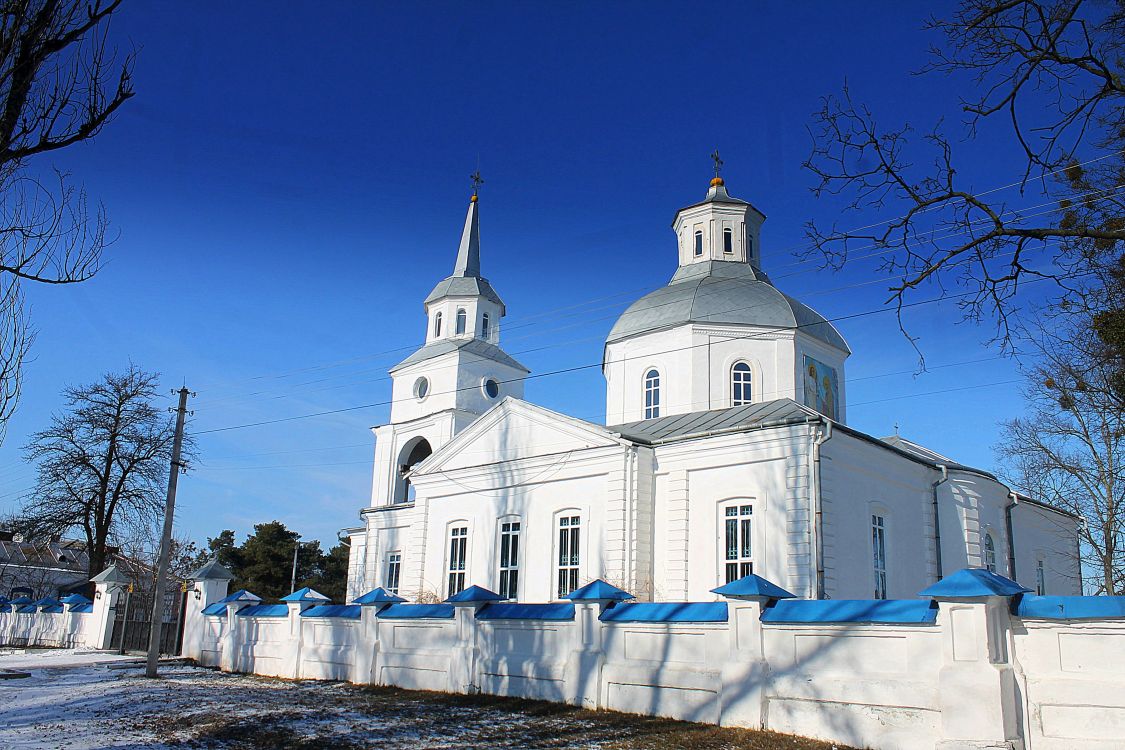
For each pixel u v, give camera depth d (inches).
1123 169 514.9
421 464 1149.7
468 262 1592.0
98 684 802.8
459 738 504.1
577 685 611.2
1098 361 728.3
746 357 1147.3
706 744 472.7
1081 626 407.5
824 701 478.9
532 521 985.5
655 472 918.4
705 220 1374.3
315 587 2659.9
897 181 481.4
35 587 2536.9
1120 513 1254.9
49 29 360.2
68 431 1731.1
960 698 416.2
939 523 975.6
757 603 522.9
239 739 510.0
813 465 797.9
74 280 401.4
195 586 1096.8
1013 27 439.2
